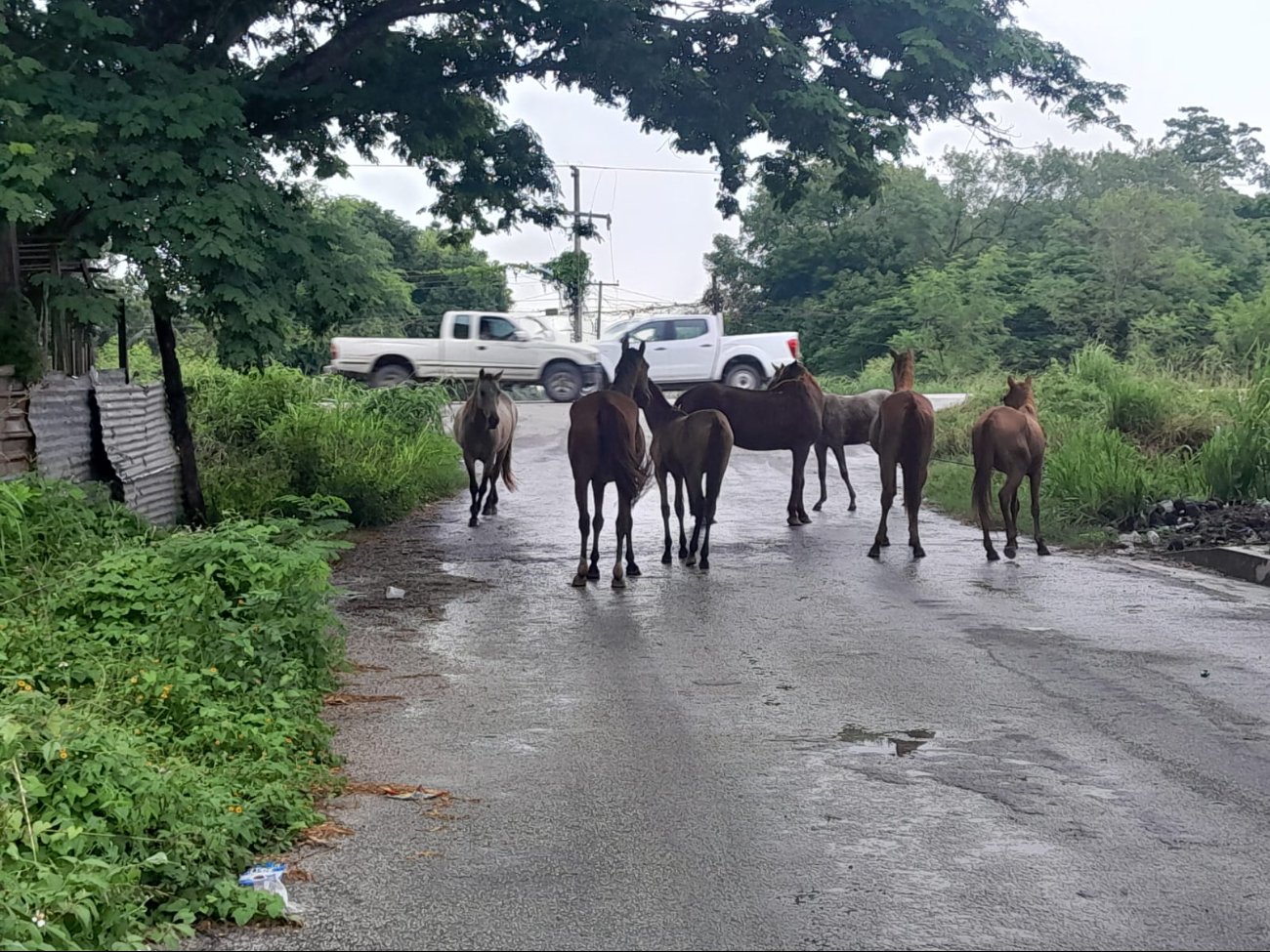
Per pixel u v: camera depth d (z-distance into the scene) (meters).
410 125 17.09
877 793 5.94
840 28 15.68
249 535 8.73
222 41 14.24
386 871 5.02
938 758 6.49
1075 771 6.26
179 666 6.71
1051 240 60.22
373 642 9.45
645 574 12.45
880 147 16.22
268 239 11.93
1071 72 16.30
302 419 18.81
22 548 8.87
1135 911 4.61
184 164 11.62
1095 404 21.25
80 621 7.62
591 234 19.89
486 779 6.18
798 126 15.71
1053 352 53.38
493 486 17.14
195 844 4.88
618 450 11.72
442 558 13.52
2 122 10.01
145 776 5.06
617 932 4.44
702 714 7.38
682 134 16.61
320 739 6.51
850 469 22.42
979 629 9.78
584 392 31.94
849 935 4.41
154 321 14.52
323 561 8.80
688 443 12.62
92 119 11.22
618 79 15.62
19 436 10.92
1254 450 15.20
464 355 31.55
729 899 4.72
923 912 4.60
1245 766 6.33
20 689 6.16
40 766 5.12
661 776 6.20
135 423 13.57
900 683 8.07
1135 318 52.97
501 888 4.84
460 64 16.59
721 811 5.68
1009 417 13.09
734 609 10.62
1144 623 9.98
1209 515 14.44
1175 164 64.12
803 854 5.17
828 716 7.32
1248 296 55.41
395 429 21.00
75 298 11.24
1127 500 15.09
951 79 15.79
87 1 12.18
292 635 7.85
